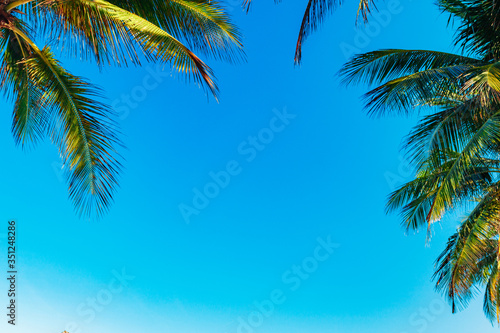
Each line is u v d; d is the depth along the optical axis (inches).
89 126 310.0
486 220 399.2
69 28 291.9
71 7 283.0
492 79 257.9
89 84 309.6
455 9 402.0
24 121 319.0
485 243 410.6
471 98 331.6
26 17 292.8
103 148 312.5
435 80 326.3
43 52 309.3
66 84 305.4
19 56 303.9
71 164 310.3
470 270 423.2
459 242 428.5
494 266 457.7
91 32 289.0
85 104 308.7
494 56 372.5
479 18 365.7
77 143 310.0
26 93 315.0
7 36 302.7
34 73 306.3
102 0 273.1
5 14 274.4
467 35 376.8
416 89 339.6
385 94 351.3
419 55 384.5
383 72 388.8
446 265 457.4
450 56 376.8
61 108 307.0
